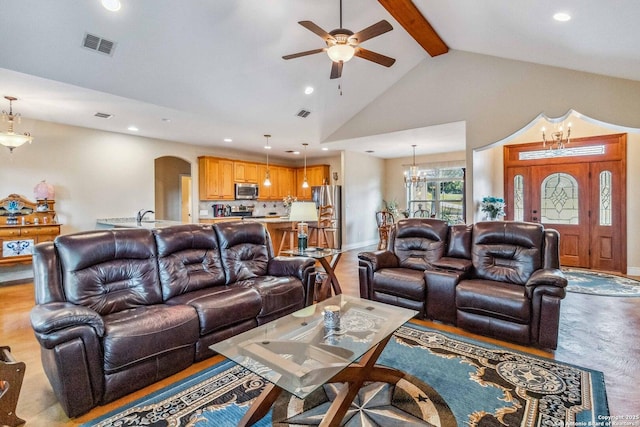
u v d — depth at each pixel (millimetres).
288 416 1894
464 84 4875
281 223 6484
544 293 2693
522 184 6523
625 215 5535
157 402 2043
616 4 2383
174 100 4359
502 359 2543
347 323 2209
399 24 4203
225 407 1994
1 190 4676
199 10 3227
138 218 5242
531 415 1878
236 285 3244
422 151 8141
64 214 5266
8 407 1777
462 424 1809
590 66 3768
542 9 2840
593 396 2055
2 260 4484
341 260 6762
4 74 3309
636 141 5441
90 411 1962
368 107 5961
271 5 3412
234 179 7609
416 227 4035
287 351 1850
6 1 2670
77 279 2428
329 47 3004
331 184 8820
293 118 5637
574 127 5988
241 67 4145
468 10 3436
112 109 4504
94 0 2857
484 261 3455
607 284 4754
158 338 2234
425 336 2988
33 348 2766
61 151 5234
